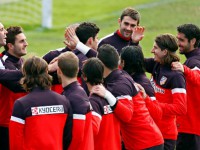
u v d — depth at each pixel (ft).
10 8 242.99
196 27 82.94
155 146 71.87
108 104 68.03
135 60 72.95
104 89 67.56
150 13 233.96
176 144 84.38
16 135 62.28
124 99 68.85
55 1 263.70
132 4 253.24
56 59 71.87
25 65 63.46
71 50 79.82
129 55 72.90
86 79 67.62
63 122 64.03
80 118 64.64
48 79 63.82
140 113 71.36
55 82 74.59
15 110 62.54
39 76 63.31
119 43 88.12
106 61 69.51
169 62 77.82
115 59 69.77
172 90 77.10
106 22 224.53
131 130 71.82
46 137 62.69
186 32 82.53
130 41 88.53
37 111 62.75
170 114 75.92
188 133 83.20
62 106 63.87
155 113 73.56
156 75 79.41
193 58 82.38
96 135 68.39
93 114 66.69
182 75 77.41
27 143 62.69
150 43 187.42
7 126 75.10
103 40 88.58
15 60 76.79
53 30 217.36
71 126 64.64
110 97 67.62
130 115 68.95
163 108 75.72
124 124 71.77
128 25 87.10
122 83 69.46
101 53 69.72
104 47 70.08
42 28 219.61
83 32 79.77
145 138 71.56
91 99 67.36
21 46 76.23
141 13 234.17
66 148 65.21
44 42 193.26
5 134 75.31
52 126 63.10
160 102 78.48
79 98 65.10
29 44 187.62
